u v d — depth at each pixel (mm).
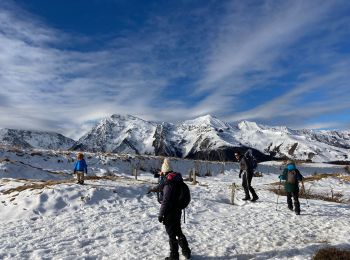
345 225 12625
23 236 11367
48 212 15242
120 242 10664
